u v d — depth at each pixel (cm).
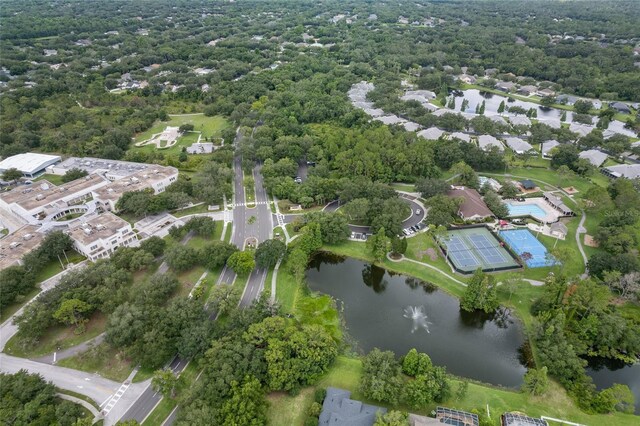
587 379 14462
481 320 18275
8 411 12550
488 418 13012
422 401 13250
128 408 13625
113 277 17975
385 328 17625
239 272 19250
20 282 18125
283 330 15600
